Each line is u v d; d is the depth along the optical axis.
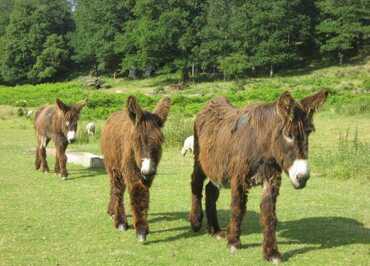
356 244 7.34
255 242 7.36
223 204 9.95
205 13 77.56
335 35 75.50
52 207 9.46
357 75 59.16
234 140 6.65
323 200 10.34
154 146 6.78
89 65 94.94
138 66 79.06
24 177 12.74
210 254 6.84
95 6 88.94
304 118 6.05
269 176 6.44
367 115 26.75
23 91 57.69
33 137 22.41
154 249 7.06
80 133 21.25
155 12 79.50
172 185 11.78
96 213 9.02
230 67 70.00
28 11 92.81
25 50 90.50
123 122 7.67
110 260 6.61
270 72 72.56
